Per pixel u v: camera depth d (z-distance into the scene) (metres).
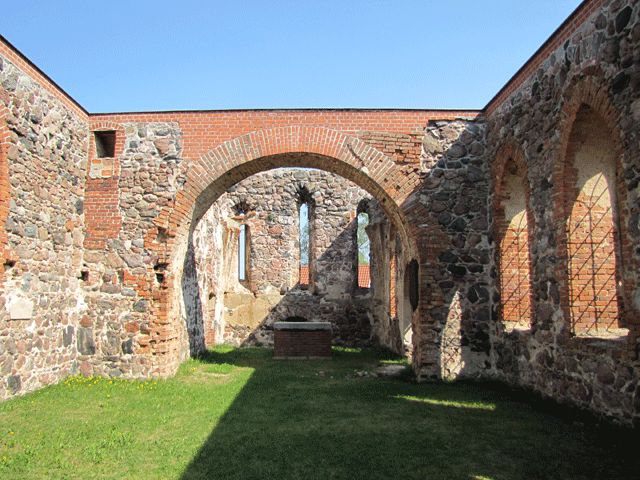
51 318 8.91
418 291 10.07
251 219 18.27
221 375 10.48
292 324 13.97
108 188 10.10
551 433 6.06
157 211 10.04
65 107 9.34
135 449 5.54
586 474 4.79
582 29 6.61
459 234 10.02
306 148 10.20
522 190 9.52
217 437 6.00
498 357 9.51
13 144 7.84
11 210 7.82
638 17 5.50
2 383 7.62
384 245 16.36
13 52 7.80
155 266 9.93
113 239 9.99
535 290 8.00
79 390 8.51
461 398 8.10
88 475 4.81
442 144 10.20
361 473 4.86
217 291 16.78
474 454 5.37
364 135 10.22
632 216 5.56
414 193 10.09
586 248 7.06
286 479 4.71
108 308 9.88
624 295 5.72
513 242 9.49
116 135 10.20
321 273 17.97
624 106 5.71
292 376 10.39
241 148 10.21
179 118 10.27
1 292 7.61
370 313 17.77
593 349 6.38
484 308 9.89
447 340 9.81
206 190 10.31
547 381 7.64
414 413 7.14
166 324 9.86
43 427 6.37
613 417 5.98
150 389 8.71
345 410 7.34
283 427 6.44
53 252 9.00
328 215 18.17
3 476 4.76
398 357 13.80
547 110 7.59
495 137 9.67
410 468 4.99
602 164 7.11
